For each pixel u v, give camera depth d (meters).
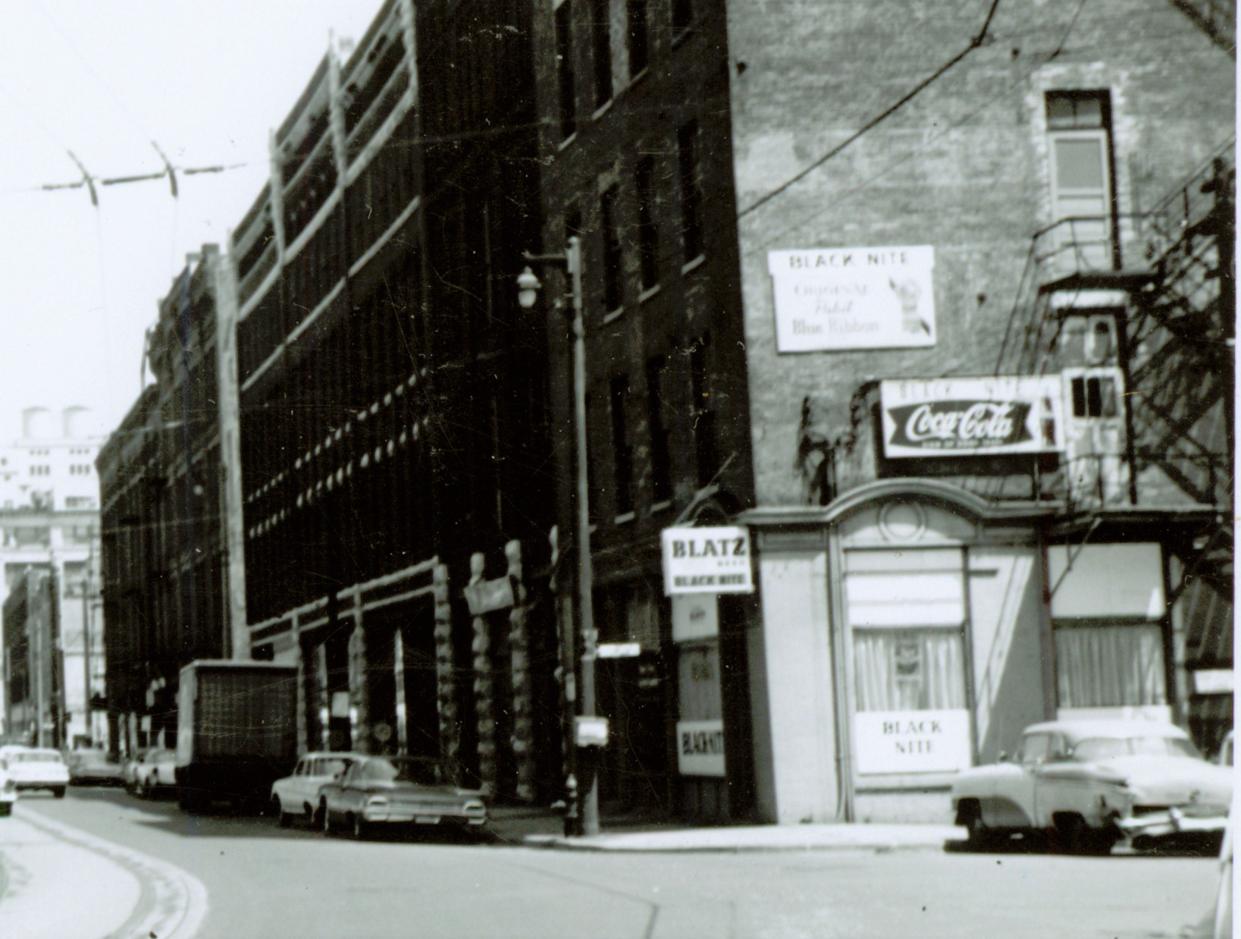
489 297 42.56
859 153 30.55
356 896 19.09
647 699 34.31
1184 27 31.20
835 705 29.27
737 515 29.56
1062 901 15.45
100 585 114.56
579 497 29.86
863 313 30.25
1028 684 29.59
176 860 26.11
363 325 54.72
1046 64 30.94
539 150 39.72
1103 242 30.86
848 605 29.52
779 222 30.33
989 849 22.94
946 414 30.08
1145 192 30.94
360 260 54.47
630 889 18.75
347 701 56.03
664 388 33.59
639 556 34.25
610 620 36.38
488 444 43.38
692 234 32.50
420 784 31.66
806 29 30.67
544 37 39.34
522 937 14.54
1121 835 19.88
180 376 84.12
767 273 30.25
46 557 154.62
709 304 31.52
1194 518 29.05
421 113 47.31
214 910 17.91
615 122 35.47
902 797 29.23
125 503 100.06
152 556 91.62
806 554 29.45
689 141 32.62
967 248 30.56
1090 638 29.80
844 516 29.58
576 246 30.06
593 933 14.59
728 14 30.61
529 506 40.66
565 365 38.28
